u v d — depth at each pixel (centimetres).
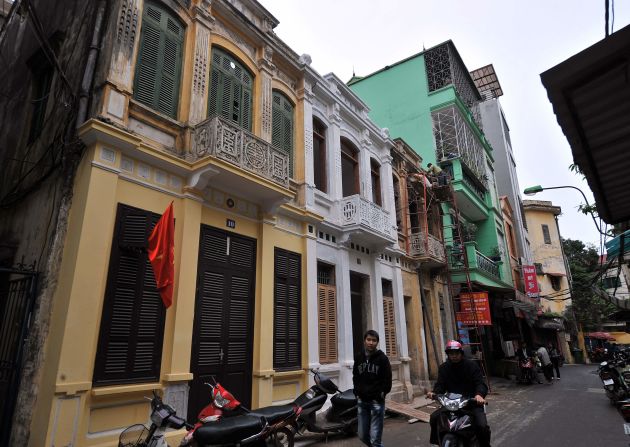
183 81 798
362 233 1143
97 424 552
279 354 874
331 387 765
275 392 849
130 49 691
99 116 627
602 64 252
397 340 1316
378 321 1218
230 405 580
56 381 513
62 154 645
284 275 930
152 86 741
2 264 719
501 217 2516
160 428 507
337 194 1178
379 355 584
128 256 629
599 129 315
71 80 714
